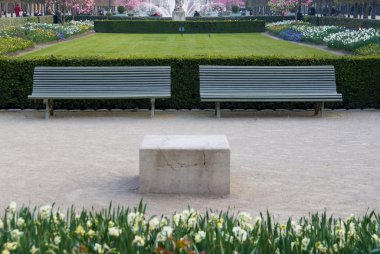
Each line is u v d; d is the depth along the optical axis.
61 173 11.37
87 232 6.10
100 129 15.61
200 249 5.78
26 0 98.19
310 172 11.51
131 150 13.27
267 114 17.98
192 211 6.54
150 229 6.16
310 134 15.09
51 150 13.27
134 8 110.62
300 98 17.12
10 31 43.53
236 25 67.19
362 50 32.38
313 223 6.51
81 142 14.07
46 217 6.58
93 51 39.22
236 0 123.50
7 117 17.34
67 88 17.11
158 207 9.38
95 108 18.50
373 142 14.21
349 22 63.56
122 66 18.03
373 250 5.70
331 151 13.27
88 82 17.20
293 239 6.00
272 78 17.44
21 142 14.06
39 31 47.50
